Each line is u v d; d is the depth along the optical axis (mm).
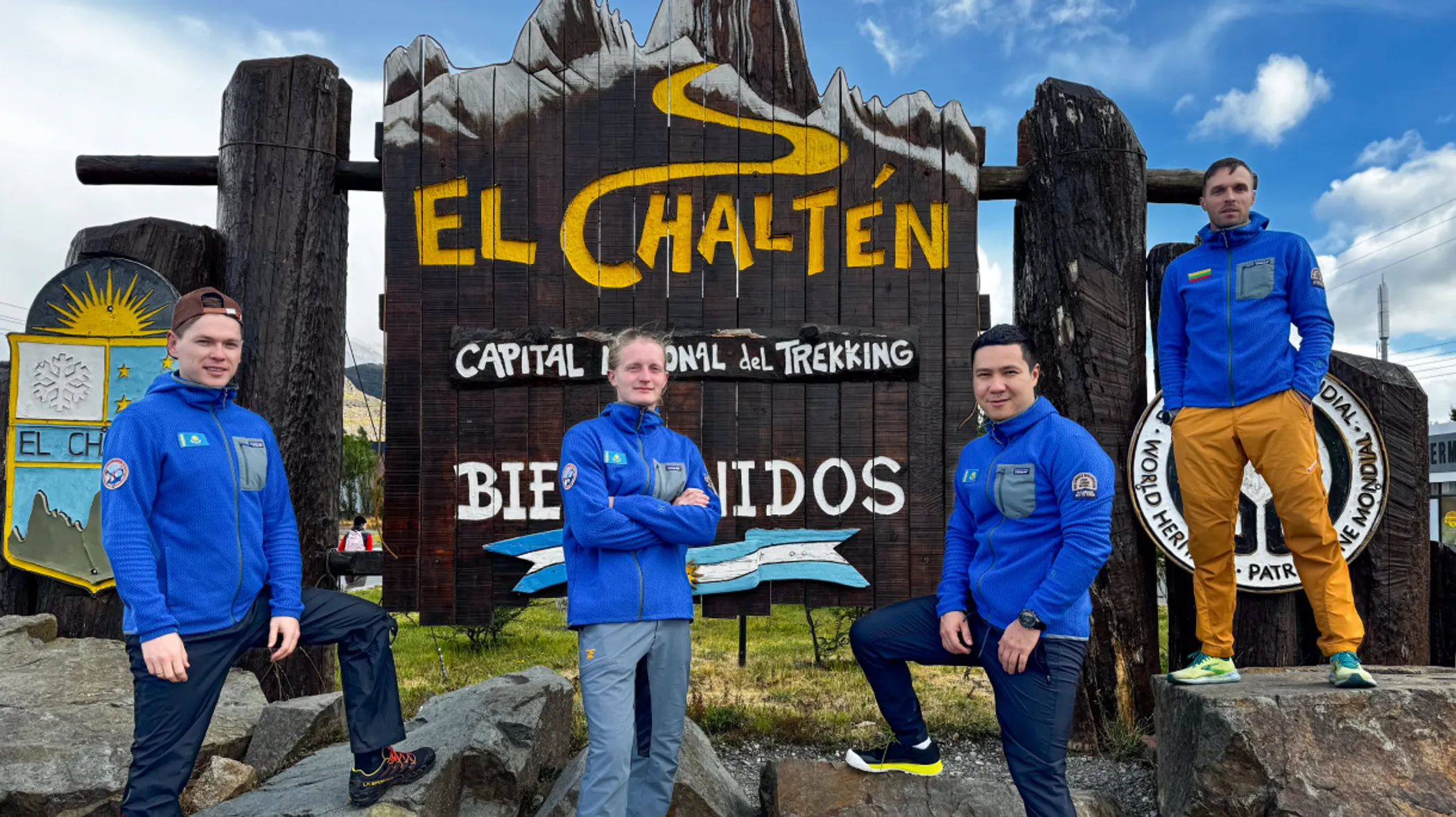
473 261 4418
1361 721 3047
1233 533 3475
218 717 3900
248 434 2678
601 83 4492
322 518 4477
